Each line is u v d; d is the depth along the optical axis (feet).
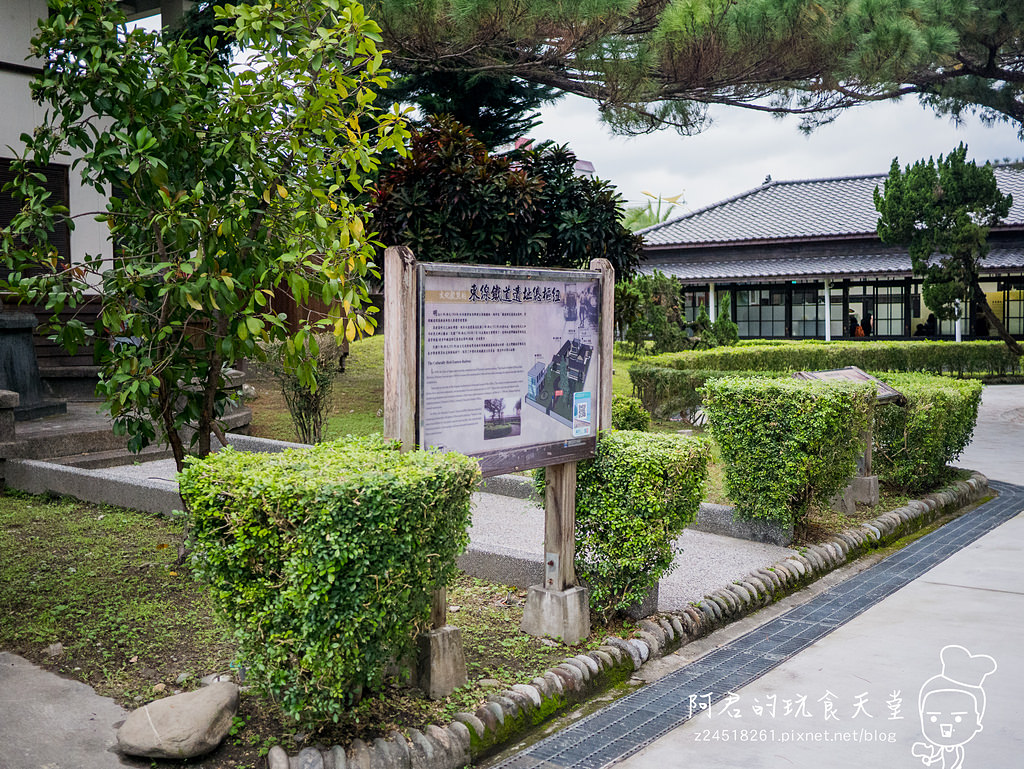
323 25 19.76
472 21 29.32
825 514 24.63
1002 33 42.42
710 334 62.64
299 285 16.52
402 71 49.14
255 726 11.71
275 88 16.80
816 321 97.30
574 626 15.03
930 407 26.71
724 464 22.39
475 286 13.53
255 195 17.26
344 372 48.32
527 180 34.32
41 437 26.73
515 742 12.41
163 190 15.76
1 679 13.03
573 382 15.26
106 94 16.56
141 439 17.90
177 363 17.63
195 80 17.13
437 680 12.48
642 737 12.51
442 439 13.19
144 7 50.83
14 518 21.97
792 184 114.21
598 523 15.85
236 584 11.11
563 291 15.10
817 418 20.71
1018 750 12.11
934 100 52.60
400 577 10.96
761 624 17.39
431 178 34.30
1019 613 17.81
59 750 11.12
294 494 10.46
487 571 18.21
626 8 29.73
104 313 16.34
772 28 32.83
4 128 35.70
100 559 18.56
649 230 109.60
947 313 69.77
